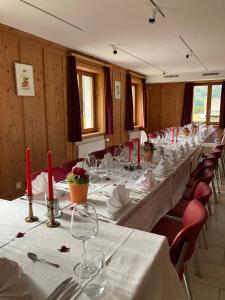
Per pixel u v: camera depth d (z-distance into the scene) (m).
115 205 1.50
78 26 3.31
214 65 6.47
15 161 3.60
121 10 2.79
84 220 1.07
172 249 1.29
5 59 3.35
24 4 2.61
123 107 6.90
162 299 1.03
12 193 3.58
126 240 1.18
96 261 1.01
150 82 8.23
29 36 3.64
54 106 4.30
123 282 0.90
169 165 2.63
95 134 5.62
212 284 1.99
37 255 1.06
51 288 0.87
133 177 2.31
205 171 2.58
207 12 2.87
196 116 8.47
